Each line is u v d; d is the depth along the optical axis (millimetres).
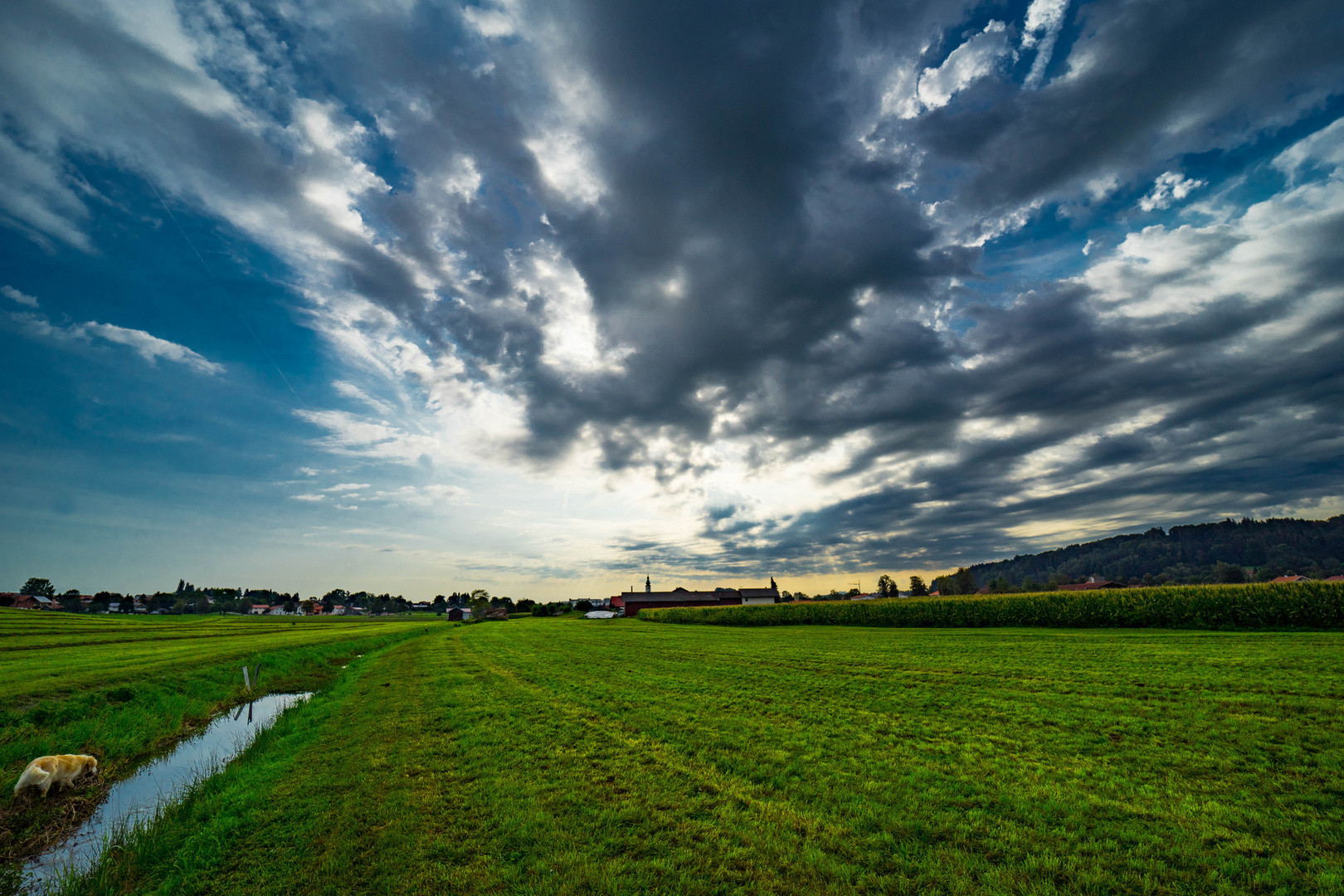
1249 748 8609
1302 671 13914
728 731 11266
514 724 12750
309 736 13047
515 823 7242
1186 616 27406
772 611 56875
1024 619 35469
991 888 5301
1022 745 9516
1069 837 6211
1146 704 11711
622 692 16219
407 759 10398
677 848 6418
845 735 10648
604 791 8258
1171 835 6121
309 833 7332
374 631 61281
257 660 26781
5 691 15891
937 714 11914
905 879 5500
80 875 6918
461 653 31828
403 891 5754
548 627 61719
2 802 9992
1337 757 7906
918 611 41438
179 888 6191
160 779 11914
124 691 17594
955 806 7219
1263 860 5492
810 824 6883
